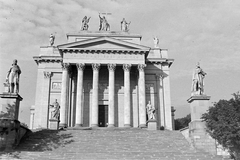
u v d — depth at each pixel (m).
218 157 33.06
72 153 32.88
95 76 61.38
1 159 30.67
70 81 65.25
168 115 67.00
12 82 38.72
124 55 63.06
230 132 32.84
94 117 59.25
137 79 66.50
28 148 36.06
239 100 36.84
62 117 58.56
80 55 62.22
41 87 67.06
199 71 40.34
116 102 65.69
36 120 64.75
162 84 69.12
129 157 32.00
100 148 35.81
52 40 72.31
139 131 46.28
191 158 32.41
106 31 68.81
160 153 33.69
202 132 36.84
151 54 71.50
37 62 68.81
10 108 37.22
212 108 36.88
